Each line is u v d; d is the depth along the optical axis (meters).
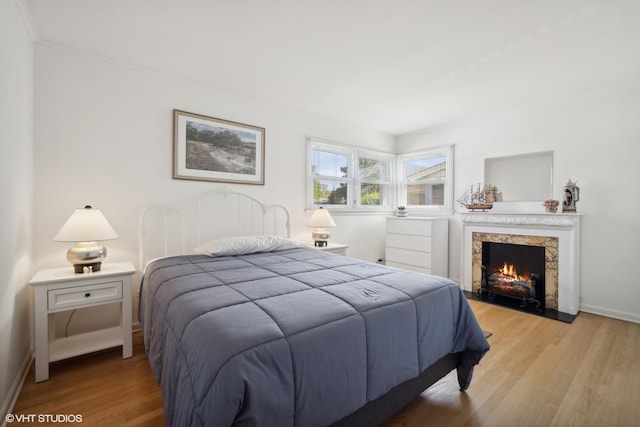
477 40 2.11
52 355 1.90
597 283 2.99
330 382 1.09
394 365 1.33
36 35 2.08
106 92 2.43
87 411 1.54
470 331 1.70
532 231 3.23
